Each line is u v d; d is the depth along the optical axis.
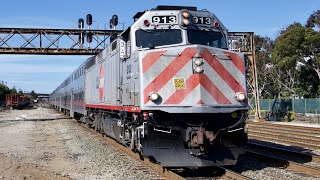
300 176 9.67
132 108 10.89
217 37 11.24
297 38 38.03
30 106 114.81
